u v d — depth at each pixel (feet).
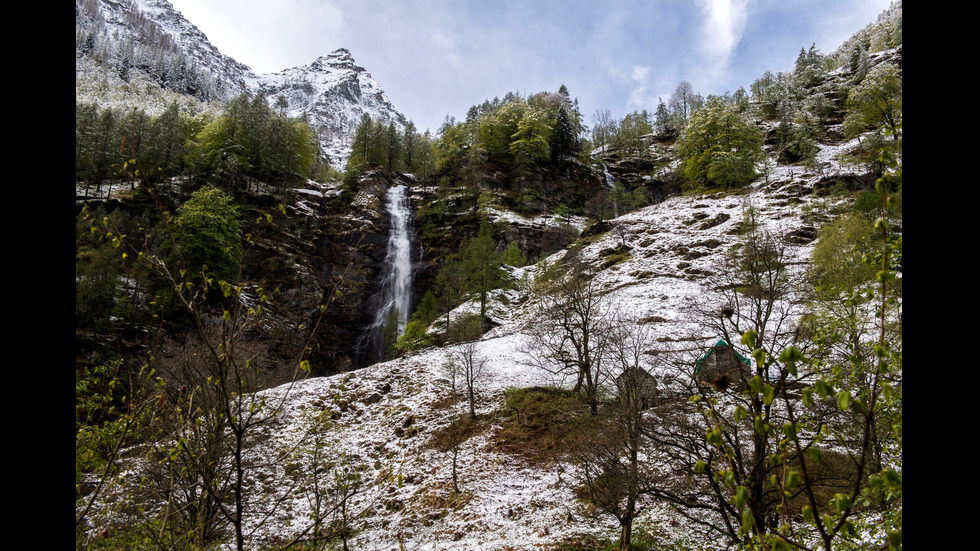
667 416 50.08
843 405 7.12
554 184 316.81
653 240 199.62
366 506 79.10
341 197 275.39
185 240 144.56
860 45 339.57
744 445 42.75
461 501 73.92
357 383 121.60
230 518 13.69
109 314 122.21
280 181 268.00
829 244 92.73
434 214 271.69
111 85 434.71
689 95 429.79
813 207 179.83
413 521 72.69
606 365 95.14
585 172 332.80
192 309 12.69
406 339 163.94
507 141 347.97
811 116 282.56
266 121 276.41
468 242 247.09
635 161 360.69
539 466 80.59
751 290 64.34
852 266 20.03
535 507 69.67
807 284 70.03
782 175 236.22
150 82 521.24
